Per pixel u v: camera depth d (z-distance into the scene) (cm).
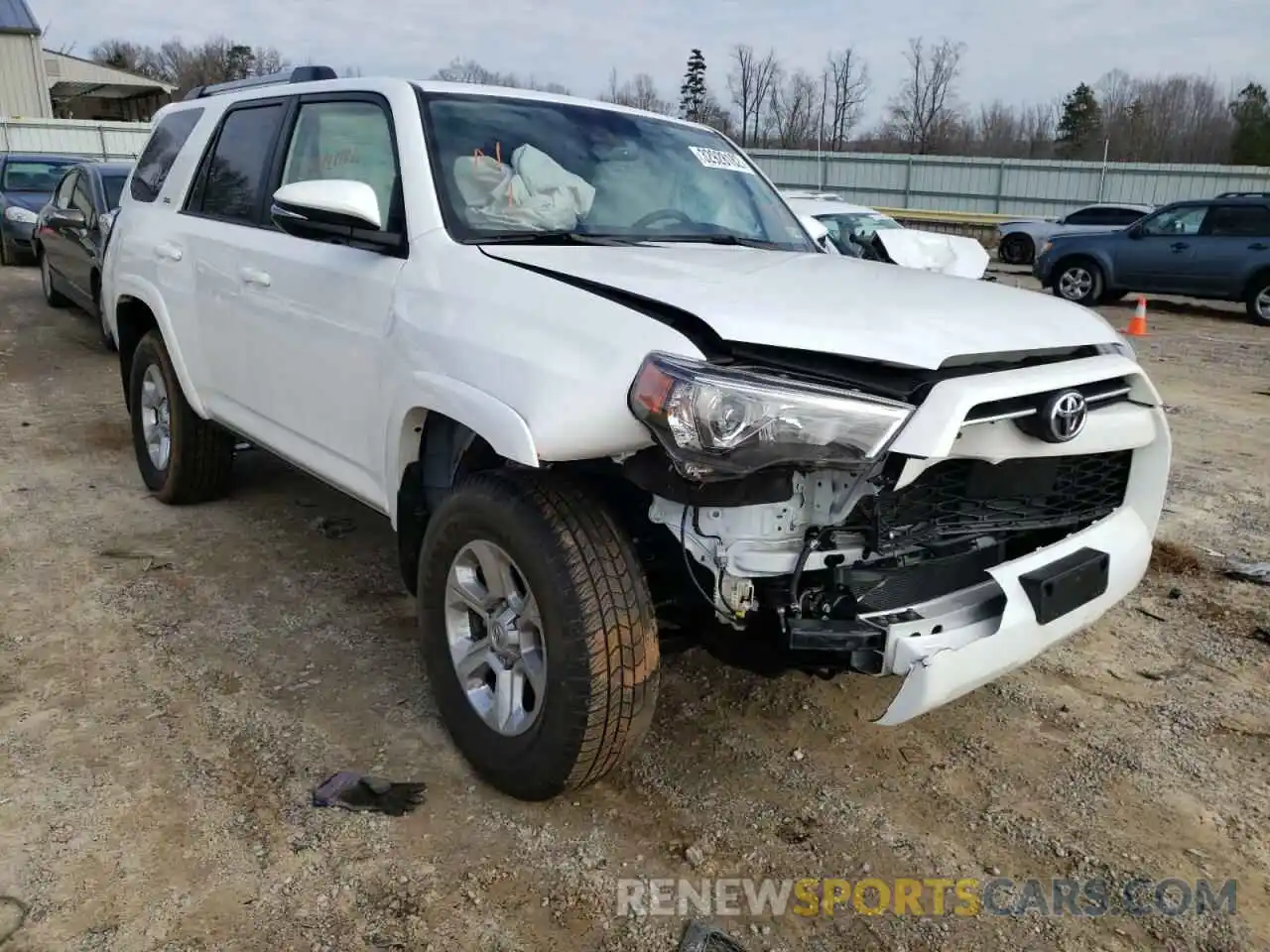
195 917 236
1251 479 610
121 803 275
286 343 364
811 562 246
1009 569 262
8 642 364
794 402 220
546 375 242
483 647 282
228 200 425
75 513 498
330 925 235
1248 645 387
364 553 455
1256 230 1401
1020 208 3050
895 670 243
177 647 364
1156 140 6069
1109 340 281
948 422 226
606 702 252
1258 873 262
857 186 3225
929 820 281
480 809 279
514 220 316
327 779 289
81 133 2658
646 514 270
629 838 269
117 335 524
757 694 342
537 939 234
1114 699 347
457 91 345
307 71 443
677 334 232
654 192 361
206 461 487
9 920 232
